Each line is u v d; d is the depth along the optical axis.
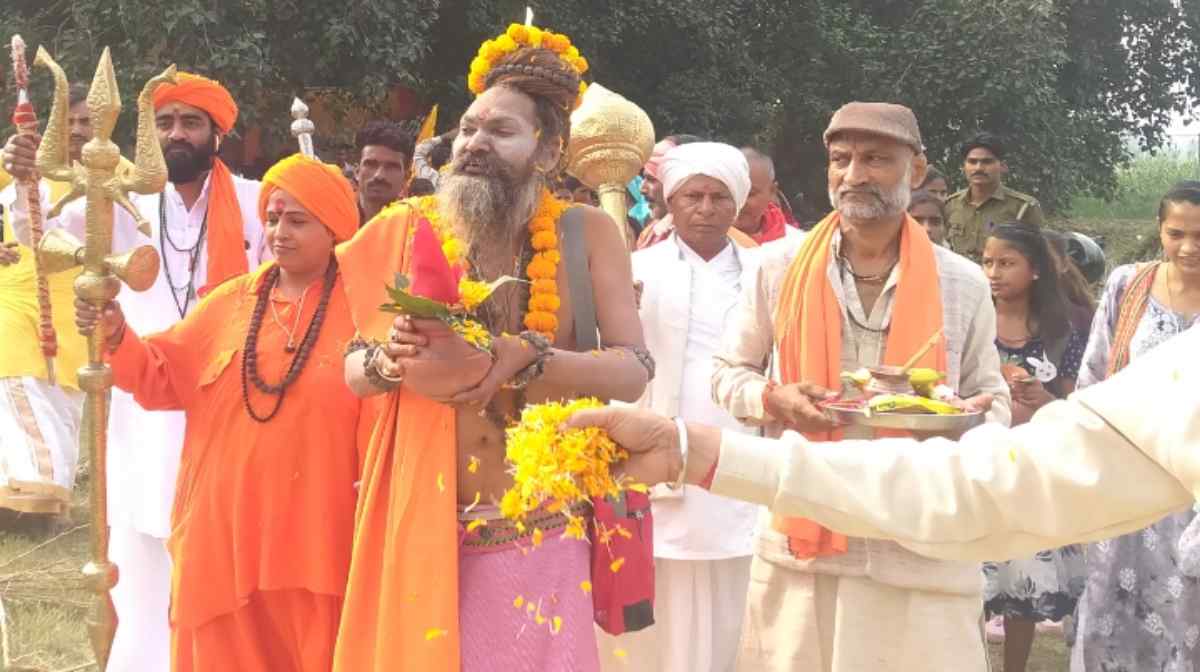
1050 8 19.73
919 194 7.18
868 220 3.80
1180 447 1.90
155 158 3.78
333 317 4.08
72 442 6.98
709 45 18.00
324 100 15.54
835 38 19.42
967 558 2.11
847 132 3.81
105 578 3.89
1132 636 4.81
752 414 3.87
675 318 4.87
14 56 4.68
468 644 3.19
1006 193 9.09
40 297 4.33
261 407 3.99
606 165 4.22
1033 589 5.40
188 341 4.15
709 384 4.75
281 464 3.94
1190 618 4.70
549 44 3.35
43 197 6.38
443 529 3.13
